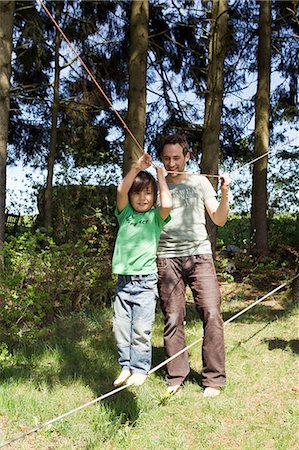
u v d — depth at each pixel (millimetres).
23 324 6164
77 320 6430
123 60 13109
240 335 5961
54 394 4285
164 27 13203
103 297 7461
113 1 12781
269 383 4590
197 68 13492
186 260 4359
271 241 12883
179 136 4406
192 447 3600
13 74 12859
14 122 13531
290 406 4125
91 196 10820
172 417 3977
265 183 12336
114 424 3777
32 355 5152
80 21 12523
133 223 3914
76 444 3594
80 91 12898
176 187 4379
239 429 3824
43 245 10492
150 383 4539
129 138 8180
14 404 4004
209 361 4371
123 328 3838
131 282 3855
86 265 7215
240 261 11289
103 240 8500
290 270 10438
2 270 6801
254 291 9039
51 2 12062
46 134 13484
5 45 7512
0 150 7465
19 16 11883
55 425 3754
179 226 4348
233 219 14008
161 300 4426
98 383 4559
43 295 5980
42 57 12141
